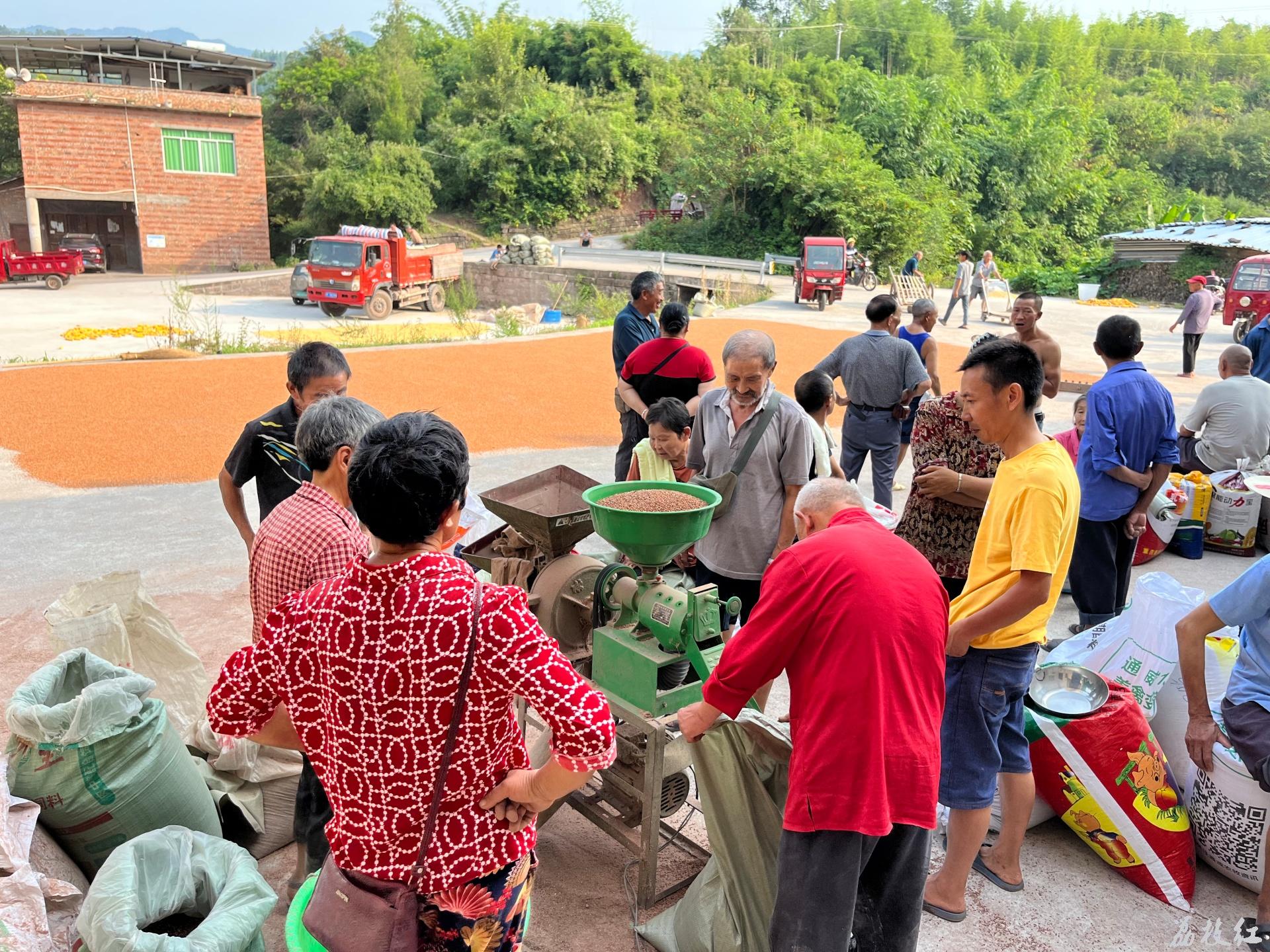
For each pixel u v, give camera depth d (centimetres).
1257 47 9988
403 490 162
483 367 1516
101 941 215
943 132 5031
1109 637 404
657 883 321
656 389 611
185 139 3891
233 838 338
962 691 303
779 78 6469
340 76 6391
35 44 4050
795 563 244
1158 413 470
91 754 278
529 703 171
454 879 173
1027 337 609
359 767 170
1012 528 292
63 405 1161
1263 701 304
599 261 3966
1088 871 342
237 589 602
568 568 344
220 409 1173
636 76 6531
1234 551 697
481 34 6394
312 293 2652
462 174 5303
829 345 1845
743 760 284
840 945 240
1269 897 302
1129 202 5700
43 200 3878
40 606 569
